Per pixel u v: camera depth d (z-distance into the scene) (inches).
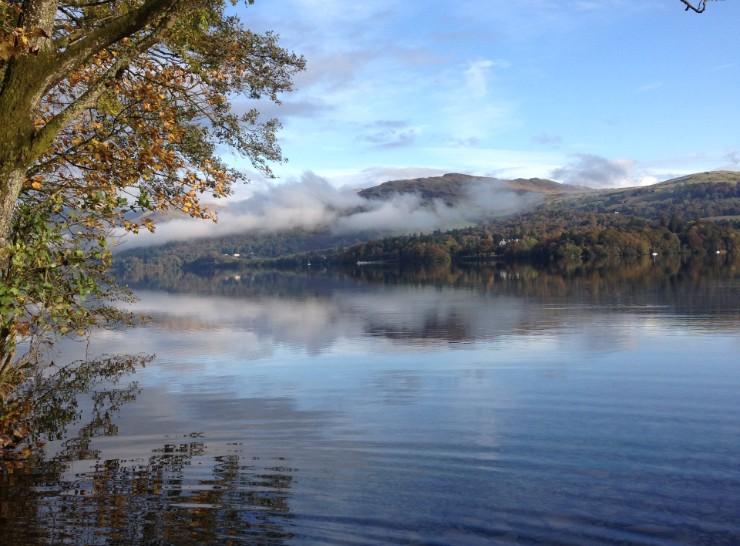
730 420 436.5
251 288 2997.0
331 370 677.9
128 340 968.9
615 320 1043.9
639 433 409.7
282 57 549.6
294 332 1047.0
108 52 433.7
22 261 329.1
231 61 519.2
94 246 372.5
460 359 714.8
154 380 639.1
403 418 461.1
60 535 268.1
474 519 279.9
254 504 299.3
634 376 588.1
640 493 307.0
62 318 396.2
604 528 269.9
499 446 387.2
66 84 439.8
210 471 348.5
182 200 458.6
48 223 378.9
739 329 882.1
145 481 332.5
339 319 1254.9
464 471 343.0
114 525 277.1
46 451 390.9
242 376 657.0
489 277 3139.8
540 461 357.4
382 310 1432.1
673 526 271.0
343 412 485.4
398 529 270.5
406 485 322.7
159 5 315.6
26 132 304.2
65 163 444.1
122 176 449.1
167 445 402.3
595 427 425.1
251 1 418.9
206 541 261.3
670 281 2110.0
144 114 465.7
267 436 422.3
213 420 467.8
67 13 437.7
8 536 267.4
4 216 303.1
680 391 524.1
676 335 842.2
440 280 3026.6
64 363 730.8
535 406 486.9
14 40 281.7
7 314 347.6
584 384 560.4
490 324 1060.5
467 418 456.4
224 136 550.6
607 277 2581.2
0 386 418.6
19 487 325.4
